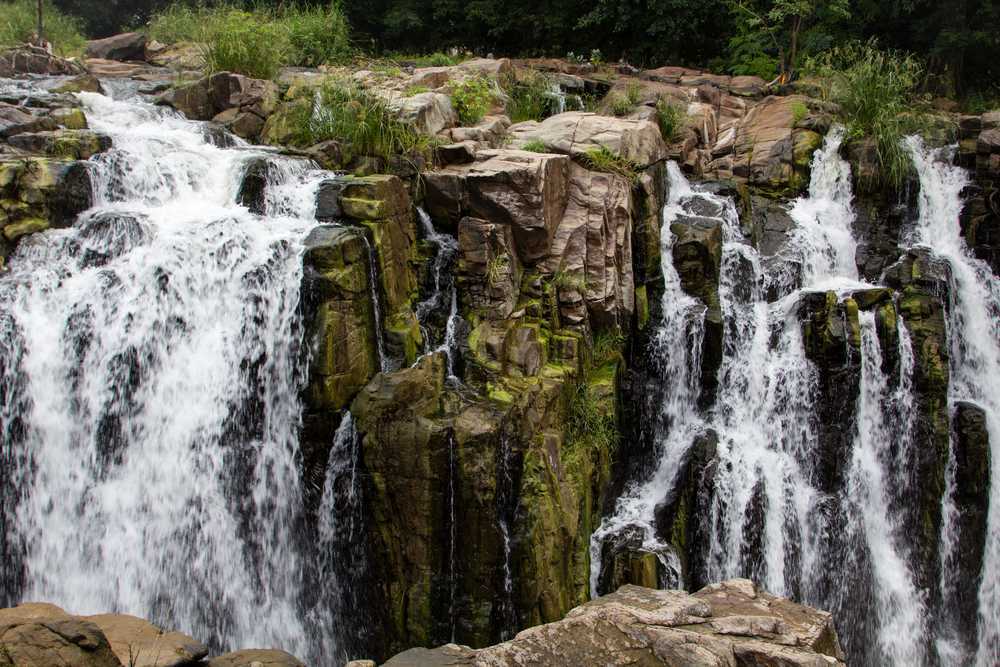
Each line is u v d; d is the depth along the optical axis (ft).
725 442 43.86
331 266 35.50
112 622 25.58
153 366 34.91
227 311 35.94
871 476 44.45
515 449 35.88
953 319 48.93
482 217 42.65
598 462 40.73
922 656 43.88
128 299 34.68
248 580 35.40
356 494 35.58
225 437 35.40
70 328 33.68
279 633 35.70
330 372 35.01
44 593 32.81
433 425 34.12
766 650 23.66
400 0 92.43
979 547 44.86
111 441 34.14
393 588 35.01
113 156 38.86
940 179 53.93
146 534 34.06
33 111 43.50
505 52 93.86
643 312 45.80
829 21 73.00
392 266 38.63
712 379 45.32
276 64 55.67
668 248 47.44
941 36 71.87
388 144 44.80
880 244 52.06
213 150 42.60
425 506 33.99
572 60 81.92
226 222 37.24
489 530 34.06
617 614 25.64
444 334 40.55
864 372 44.52
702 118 59.36
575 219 44.57
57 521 33.12
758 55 76.18
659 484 44.09
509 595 35.04
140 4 96.43
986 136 53.36
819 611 26.73
